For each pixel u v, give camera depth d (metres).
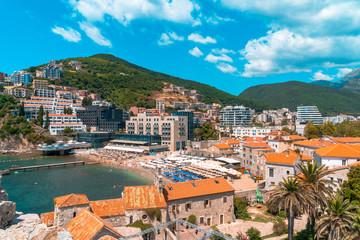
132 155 152.50
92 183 94.50
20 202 72.94
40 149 158.75
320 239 42.16
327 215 37.44
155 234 42.72
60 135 199.25
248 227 48.81
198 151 140.50
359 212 36.91
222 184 55.22
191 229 46.97
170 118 186.38
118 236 30.84
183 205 48.12
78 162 132.88
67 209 37.12
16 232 30.44
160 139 182.62
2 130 183.50
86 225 31.36
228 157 117.38
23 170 118.25
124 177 103.50
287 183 41.66
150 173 108.25
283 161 65.00
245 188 71.44
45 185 91.94
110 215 40.75
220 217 52.44
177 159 122.31
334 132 175.62
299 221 48.94
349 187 43.81
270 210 56.31
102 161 139.12
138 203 43.53
